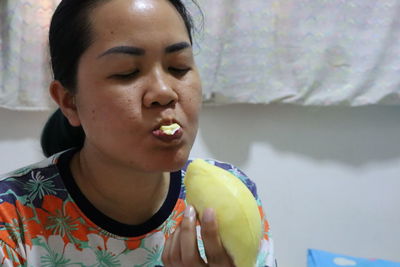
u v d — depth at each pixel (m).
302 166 1.21
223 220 0.46
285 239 1.25
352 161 1.21
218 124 1.17
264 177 1.21
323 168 1.21
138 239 0.59
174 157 0.47
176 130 0.46
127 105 0.46
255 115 1.17
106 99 0.47
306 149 1.20
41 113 1.09
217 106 1.15
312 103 1.08
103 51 0.46
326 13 1.04
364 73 1.06
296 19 1.05
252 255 0.47
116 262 0.58
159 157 0.47
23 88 1.01
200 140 1.17
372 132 1.19
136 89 0.46
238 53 1.05
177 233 0.51
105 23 0.46
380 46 1.05
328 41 1.05
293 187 1.22
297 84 1.07
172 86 0.47
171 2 0.52
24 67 1.00
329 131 1.19
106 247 0.57
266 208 1.23
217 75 1.07
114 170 0.55
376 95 1.06
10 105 1.01
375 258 1.24
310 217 1.24
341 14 1.04
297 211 1.23
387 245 1.25
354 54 1.06
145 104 0.46
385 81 1.06
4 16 0.97
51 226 0.56
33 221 0.56
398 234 1.25
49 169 0.60
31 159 1.12
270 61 1.07
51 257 0.55
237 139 1.18
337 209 1.23
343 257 1.15
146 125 0.46
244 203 0.47
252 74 1.07
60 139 0.69
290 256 1.26
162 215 0.61
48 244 0.56
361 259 1.15
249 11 1.04
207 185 0.48
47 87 1.03
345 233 1.25
